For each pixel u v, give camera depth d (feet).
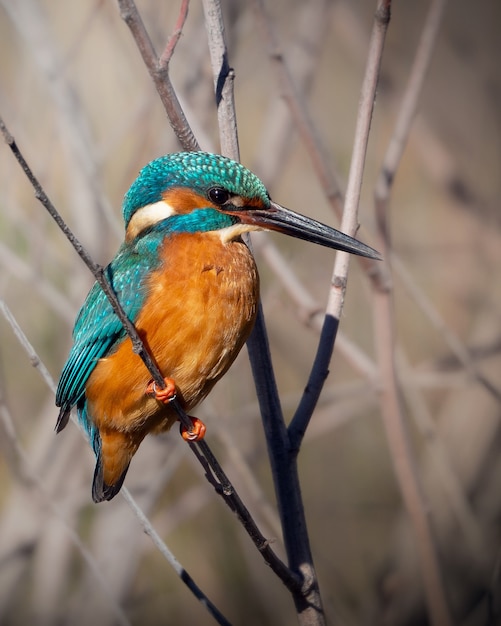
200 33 34.35
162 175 24.79
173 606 38.52
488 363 42.24
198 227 24.31
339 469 43.01
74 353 24.43
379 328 29.30
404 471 29.86
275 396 23.85
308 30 39.78
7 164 36.17
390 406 29.50
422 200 45.24
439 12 28.78
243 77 41.34
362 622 37.27
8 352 40.24
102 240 35.60
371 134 44.47
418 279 44.45
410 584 38.17
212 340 23.47
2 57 40.83
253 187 24.52
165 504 40.34
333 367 43.06
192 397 24.03
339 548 41.42
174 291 23.32
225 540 38.45
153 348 23.24
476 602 38.45
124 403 23.67
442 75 46.01
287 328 41.60
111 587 36.37
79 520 39.99
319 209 41.86
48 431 38.55
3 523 37.96
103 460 24.81
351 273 42.60
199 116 32.63
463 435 42.37
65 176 38.27
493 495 41.65
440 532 40.93
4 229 38.83
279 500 23.77
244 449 37.24
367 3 46.57
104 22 36.01
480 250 43.62
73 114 33.04
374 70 23.26
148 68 22.58
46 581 37.73
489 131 46.01
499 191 45.88
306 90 39.45
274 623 36.81
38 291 35.24
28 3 34.19
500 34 45.44
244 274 23.98
